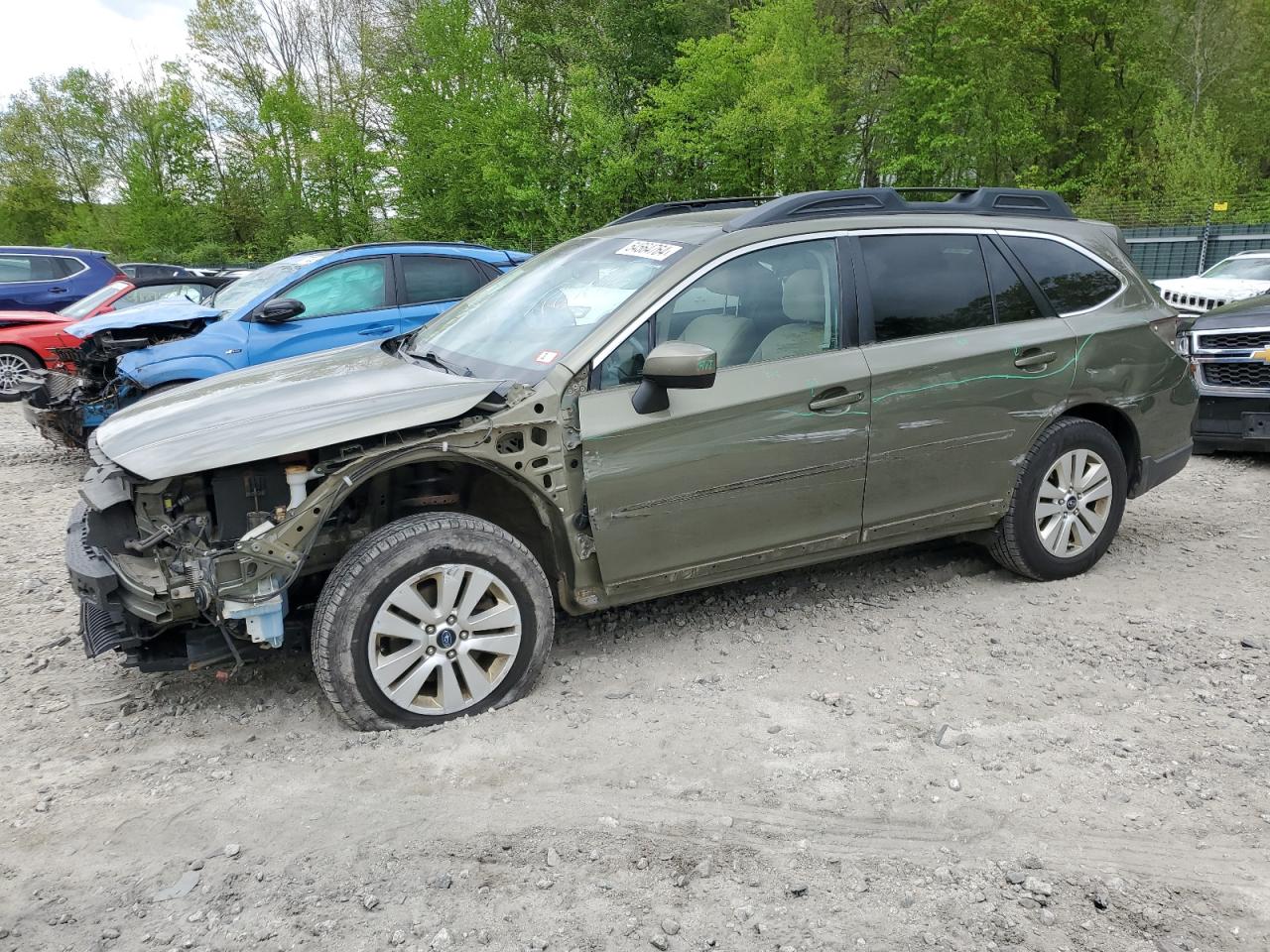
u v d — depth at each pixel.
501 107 22.39
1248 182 28.03
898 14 26.98
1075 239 4.78
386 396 3.56
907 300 4.24
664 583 3.88
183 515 3.32
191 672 4.03
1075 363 4.56
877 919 2.47
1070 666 3.92
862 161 28.08
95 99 45.09
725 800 3.01
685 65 21.92
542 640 3.62
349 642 3.27
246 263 33.22
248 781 3.16
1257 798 2.97
